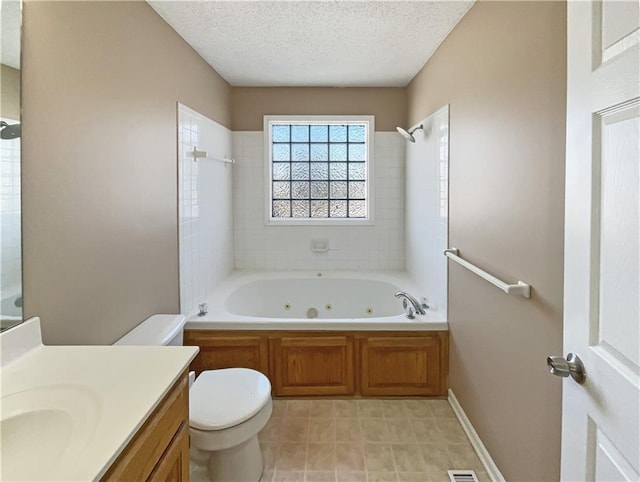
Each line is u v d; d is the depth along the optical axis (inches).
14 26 39.9
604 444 28.6
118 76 60.0
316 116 132.0
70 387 34.2
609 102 27.5
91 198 53.2
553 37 44.9
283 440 74.9
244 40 89.0
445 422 80.7
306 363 89.3
